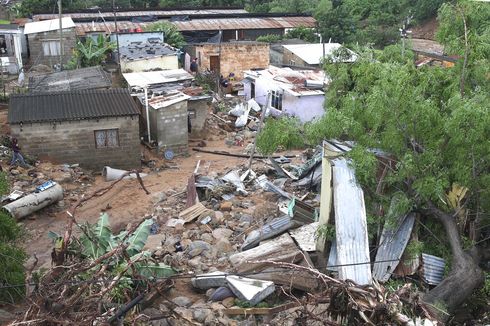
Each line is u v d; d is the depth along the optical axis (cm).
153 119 2603
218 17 5181
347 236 1271
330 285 859
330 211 1389
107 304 972
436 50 4125
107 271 1114
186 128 2609
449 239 1286
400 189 1403
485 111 1214
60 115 2216
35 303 799
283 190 2017
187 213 1791
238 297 1236
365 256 1242
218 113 3291
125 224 1794
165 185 2195
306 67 3800
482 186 1330
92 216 1878
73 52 3666
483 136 1255
